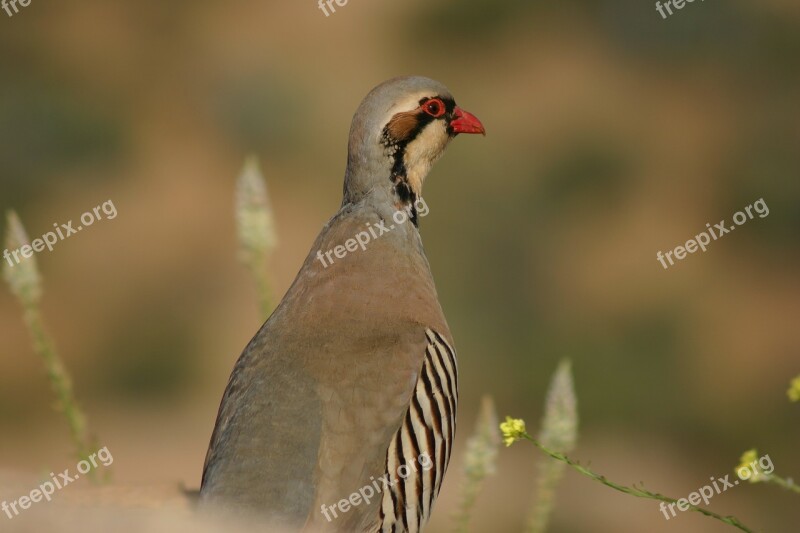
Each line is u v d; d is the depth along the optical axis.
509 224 37.06
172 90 42.38
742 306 36.25
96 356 33.84
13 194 38.22
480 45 43.81
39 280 12.64
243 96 41.62
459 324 34.06
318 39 43.78
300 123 41.25
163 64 43.03
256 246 13.23
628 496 27.33
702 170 40.59
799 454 31.98
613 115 41.75
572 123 41.31
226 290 36.41
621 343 34.38
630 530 26.56
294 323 10.66
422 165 12.16
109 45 43.34
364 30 44.03
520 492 25.56
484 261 36.09
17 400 32.19
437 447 10.59
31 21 43.28
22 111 40.12
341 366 10.18
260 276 13.28
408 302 11.00
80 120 40.25
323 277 10.99
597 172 39.44
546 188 38.62
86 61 42.69
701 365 34.31
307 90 42.06
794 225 39.06
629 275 36.78
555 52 43.72
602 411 32.44
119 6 43.94
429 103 12.10
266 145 40.72
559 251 37.09
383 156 11.79
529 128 40.97
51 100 40.88
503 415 31.92
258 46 43.44
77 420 12.45
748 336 35.44
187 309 35.62
